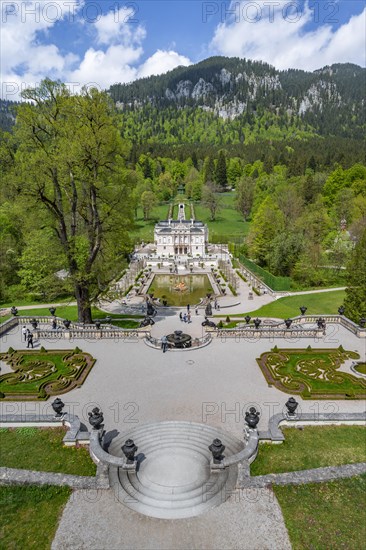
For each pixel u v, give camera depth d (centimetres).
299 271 8444
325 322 5016
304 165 19212
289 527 1802
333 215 12800
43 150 3884
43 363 3675
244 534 1762
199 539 1736
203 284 9206
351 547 1706
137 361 3738
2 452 2394
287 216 12019
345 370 3578
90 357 3803
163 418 2730
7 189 3897
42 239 6681
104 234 4734
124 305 6869
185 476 2145
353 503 1952
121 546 1702
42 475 2111
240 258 11569
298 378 3366
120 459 2202
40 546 1709
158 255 13638
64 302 7119
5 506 1930
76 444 2456
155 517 1858
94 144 3947
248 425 2447
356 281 5075
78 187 4538
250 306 6850
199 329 5184
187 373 3466
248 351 3997
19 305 6950
